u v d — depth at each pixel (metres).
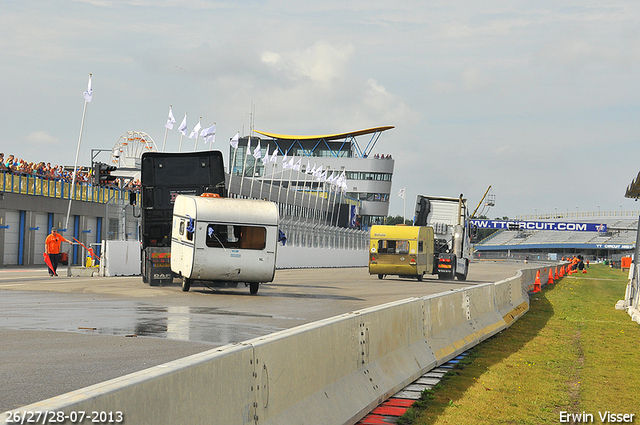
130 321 26.83
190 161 52.25
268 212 43.47
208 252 42.34
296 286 55.09
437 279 80.62
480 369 22.66
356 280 69.75
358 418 15.20
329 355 14.74
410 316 21.28
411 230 72.69
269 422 11.55
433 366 22.30
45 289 43.50
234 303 36.88
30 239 90.38
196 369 9.33
